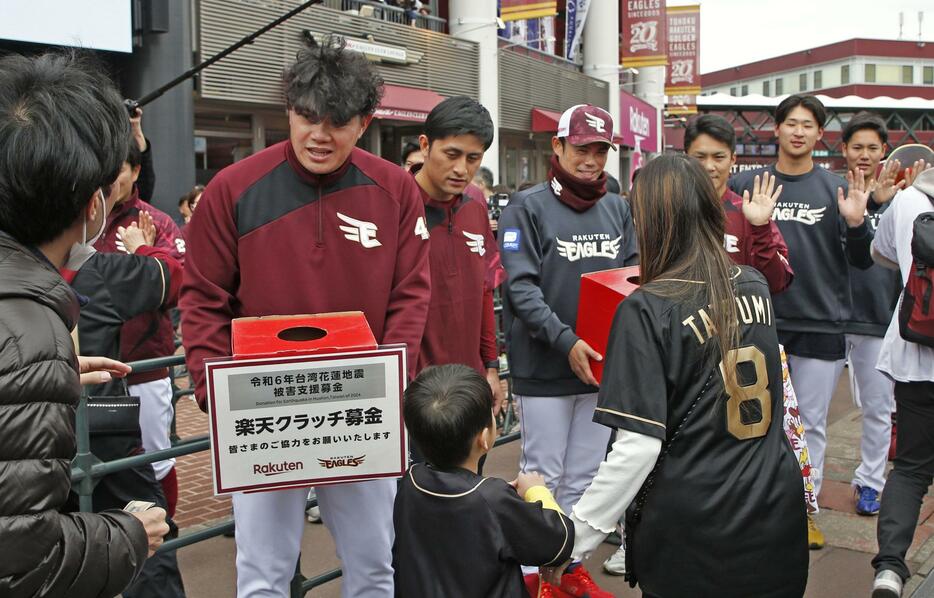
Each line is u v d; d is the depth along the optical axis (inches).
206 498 191.3
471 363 127.4
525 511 80.0
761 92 2645.2
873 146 183.6
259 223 89.8
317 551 153.9
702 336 78.2
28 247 56.7
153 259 113.1
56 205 55.2
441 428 81.4
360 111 87.4
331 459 83.6
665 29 832.9
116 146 58.1
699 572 77.7
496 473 199.9
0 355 49.7
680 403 78.8
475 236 126.9
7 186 53.6
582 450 134.5
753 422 79.7
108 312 107.3
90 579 54.4
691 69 1037.8
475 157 119.9
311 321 87.3
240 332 84.3
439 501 81.3
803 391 162.2
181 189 388.5
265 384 80.8
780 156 163.6
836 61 2386.8
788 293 160.1
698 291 79.4
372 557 95.5
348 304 92.5
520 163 796.6
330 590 138.3
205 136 466.0
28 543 49.4
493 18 613.0
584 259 131.6
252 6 430.9
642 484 79.1
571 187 130.6
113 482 104.4
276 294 90.4
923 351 121.4
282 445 82.3
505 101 661.9
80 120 55.6
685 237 82.2
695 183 82.4
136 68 377.4
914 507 122.2
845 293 161.0
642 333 78.4
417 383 84.2
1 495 48.6
